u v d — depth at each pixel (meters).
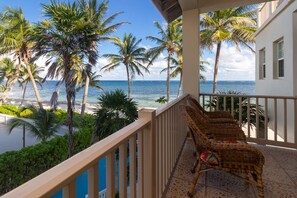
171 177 2.08
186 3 3.15
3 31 12.33
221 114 2.73
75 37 8.80
